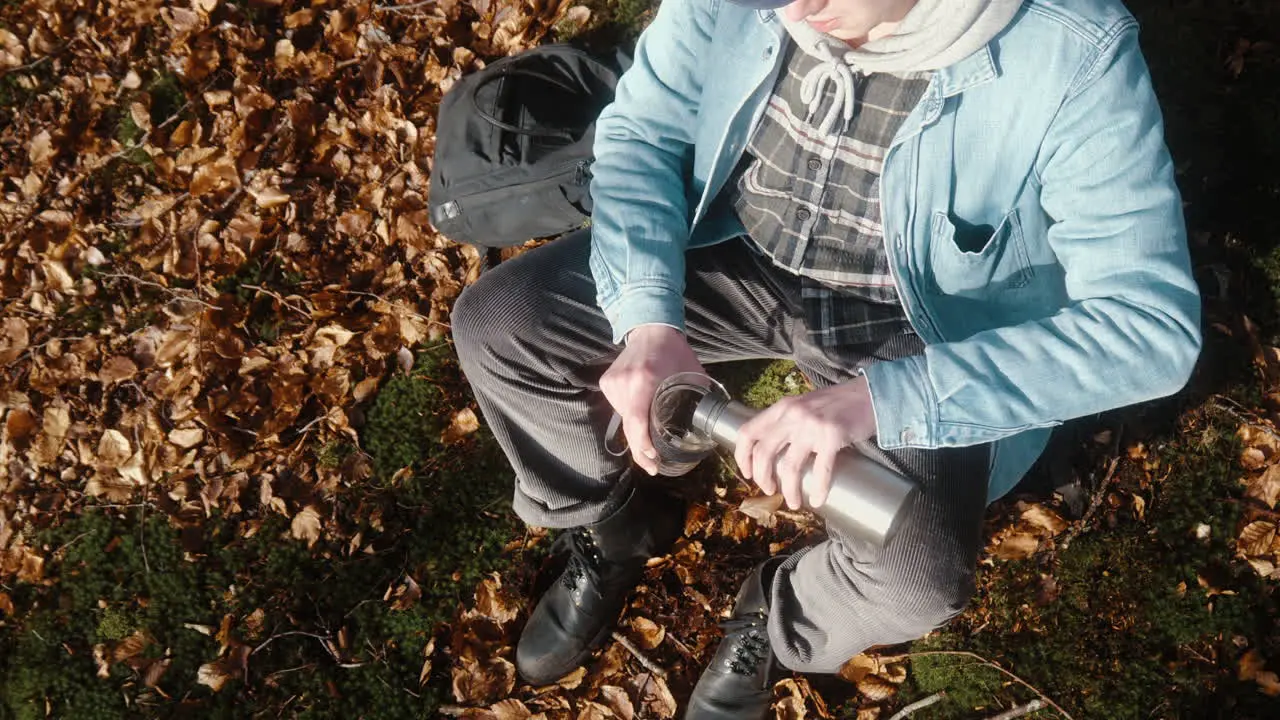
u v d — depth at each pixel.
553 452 1.92
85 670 2.30
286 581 2.35
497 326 1.78
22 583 2.38
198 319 2.54
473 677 2.22
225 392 2.49
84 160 2.72
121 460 2.45
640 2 2.74
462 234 2.43
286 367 2.50
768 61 1.53
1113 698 2.10
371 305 2.55
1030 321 1.43
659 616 2.25
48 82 2.78
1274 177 2.40
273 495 2.41
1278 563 2.14
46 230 2.66
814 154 1.56
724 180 1.68
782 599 1.84
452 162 2.37
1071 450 2.27
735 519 2.33
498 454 2.45
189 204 2.66
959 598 1.63
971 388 1.37
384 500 2.40
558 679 2.20
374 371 2.50
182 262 2.61
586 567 2.12
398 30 2.80
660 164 1.71
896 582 1.60
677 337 1.60
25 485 2.44
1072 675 2.13
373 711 2.24
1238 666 2.10
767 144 1.61
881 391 1.38
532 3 2.74
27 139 2.74
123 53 2.80
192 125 2.73
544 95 2.40
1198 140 2.45
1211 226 2.38
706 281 1.81
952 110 1.42
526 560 2.34
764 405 2.46
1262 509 2.20
